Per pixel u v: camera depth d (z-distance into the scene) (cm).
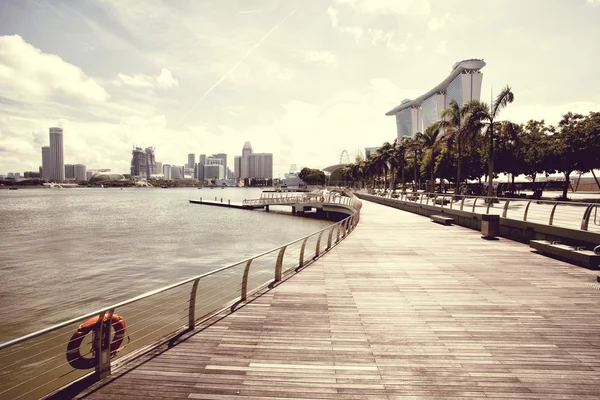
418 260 1306
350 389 469
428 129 5191
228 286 1836
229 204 9362
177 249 3212
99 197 17288
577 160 3462
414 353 569
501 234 1891
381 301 835
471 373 507
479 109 3344
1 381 942
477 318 721
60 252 3078
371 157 9956
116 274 2262
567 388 470
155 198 16075
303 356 559
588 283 977
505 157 4412
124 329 569
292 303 820
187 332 651
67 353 495
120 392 460
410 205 3850
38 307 1602
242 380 489
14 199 14850
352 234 2023
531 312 753
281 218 6500
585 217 1269
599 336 631
